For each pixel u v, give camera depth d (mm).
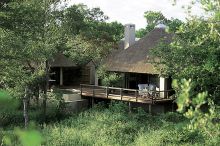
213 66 12812
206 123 5211
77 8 29672
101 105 29859
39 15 24453
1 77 18219
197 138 18844
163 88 29531
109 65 33406
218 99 13297
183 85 3672
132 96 29062
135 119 25250
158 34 32844
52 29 25797
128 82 32875
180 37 14641
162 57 17750
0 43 19016
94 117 25750
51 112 27688
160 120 24531
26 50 20922
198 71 13508
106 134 21500
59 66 36500
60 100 28047
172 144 18797
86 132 21516
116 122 23516
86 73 40094
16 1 24375
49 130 21469
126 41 37406
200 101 3602
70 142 19031
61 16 28141
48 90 30484
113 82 32281
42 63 26344
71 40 33531
